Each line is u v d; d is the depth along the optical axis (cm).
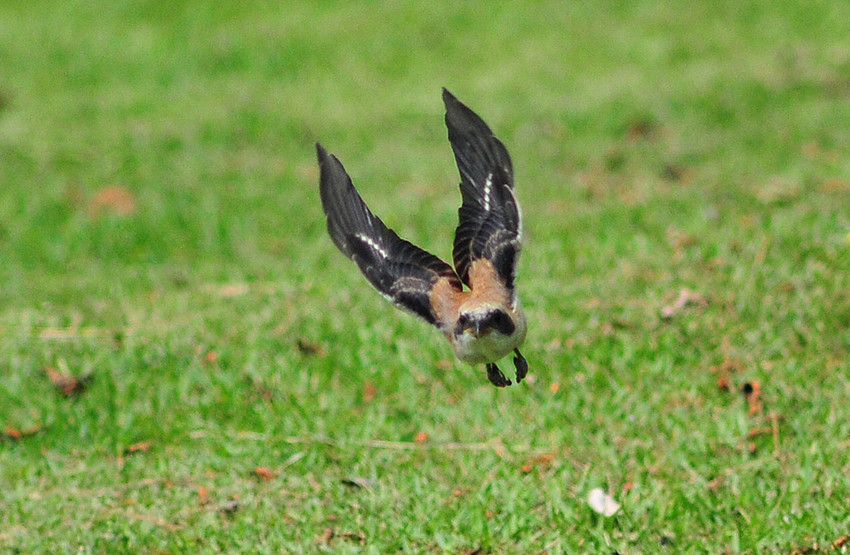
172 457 1125
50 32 2827
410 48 2547
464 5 2723
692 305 1268
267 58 2570
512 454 1066
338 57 2548
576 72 2361
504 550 931
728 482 998
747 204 1603
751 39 2439
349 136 2145
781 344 1180
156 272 1605
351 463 1084
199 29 2761
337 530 980
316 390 1205
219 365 1277
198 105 2366
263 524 997
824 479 982
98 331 1409
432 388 1185
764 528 919
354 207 707
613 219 1593
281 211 1803
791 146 1891
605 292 1325
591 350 1205
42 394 1257
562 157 1944
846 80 2178
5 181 2030
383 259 704
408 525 966
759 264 1340
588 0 2683
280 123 2225
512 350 703
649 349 1195
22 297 1549
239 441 1136
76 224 1809
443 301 691
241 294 1482
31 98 2453
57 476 1109
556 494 987
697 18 2558
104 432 1176
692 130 2025
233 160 2073
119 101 2414
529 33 2561
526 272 1415
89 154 2142
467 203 706
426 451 1088
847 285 1266
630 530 942
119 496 1066
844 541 899
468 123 699
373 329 1295
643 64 2367
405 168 1936
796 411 1084
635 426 1084
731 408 1094
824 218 1461
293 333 1317
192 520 1016
